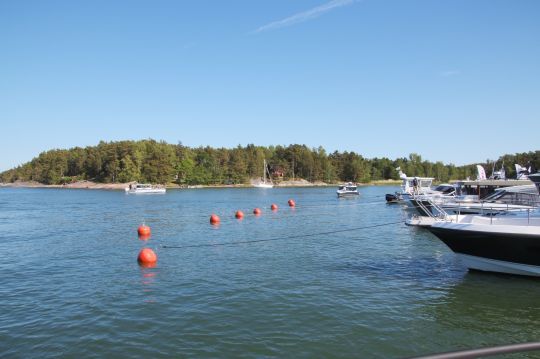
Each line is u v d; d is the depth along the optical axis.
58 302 16.27
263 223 43.78
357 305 15.65
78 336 12.93
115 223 44.22
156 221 46.12
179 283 18.78
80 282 19.20
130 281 19.23
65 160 191.88
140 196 107.69
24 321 14.24
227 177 180.12
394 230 36.94
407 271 20.88
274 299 16.34
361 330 13.31
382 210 60.41
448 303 15.83
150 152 166.25
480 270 19.42
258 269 21.42
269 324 13.77
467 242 18.77
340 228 38.97
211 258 24.41
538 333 13.23
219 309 15.21
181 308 15.36
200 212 57.88
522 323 13.98
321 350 11.91
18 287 18.50
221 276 19.97
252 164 186.25
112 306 15.67
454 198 36.69
